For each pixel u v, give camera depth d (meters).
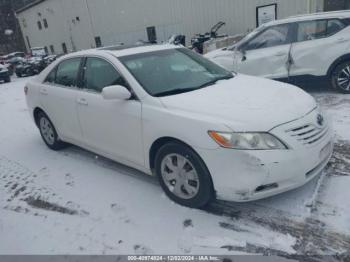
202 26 18.58
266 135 2.69
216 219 2.98
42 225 3.25
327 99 5.95
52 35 32.56
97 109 3.81
